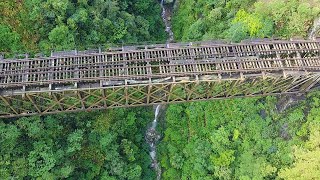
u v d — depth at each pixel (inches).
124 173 1806.1
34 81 1503.4
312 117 1755.7
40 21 1771.7
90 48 1845.5
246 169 1753.2
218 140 1822.1
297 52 1662.2
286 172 1647.4
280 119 1827.0
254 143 1812.3
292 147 1717.5
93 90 1545.3
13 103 1576.0
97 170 1775.3
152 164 2017.7
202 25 2064.5
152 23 2209.6
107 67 1576.0
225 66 1603.1
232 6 2000.5
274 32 1857.8
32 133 1625.2
